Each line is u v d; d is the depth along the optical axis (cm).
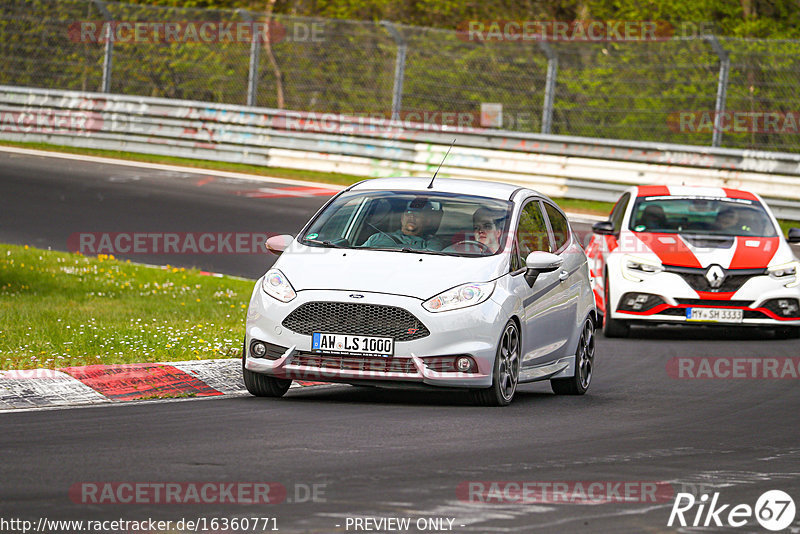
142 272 6100
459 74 10606
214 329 4419
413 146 10025
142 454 2372
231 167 10425
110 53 11131
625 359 4575
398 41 10356
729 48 9844
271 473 2214
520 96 10569
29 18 11431
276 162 10419
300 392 3503
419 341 3127
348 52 11000
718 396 3672
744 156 9181
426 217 3494
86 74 11381
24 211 7812
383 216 3503
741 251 5206
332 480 2167
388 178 3809
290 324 3184
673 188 5681
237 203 8538
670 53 10219
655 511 2020
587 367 3850
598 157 9644
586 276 3947
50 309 4828
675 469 2416
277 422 2830
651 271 5153
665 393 3738
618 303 5184
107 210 8031
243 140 10550
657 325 5434
